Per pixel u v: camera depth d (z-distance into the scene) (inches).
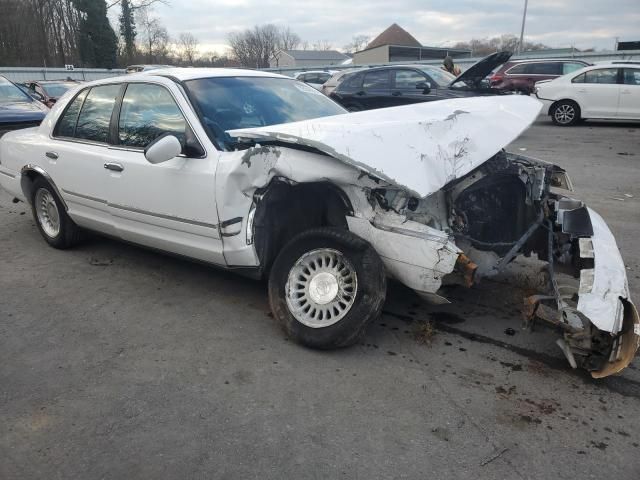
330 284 136.7
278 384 123.9
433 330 147.7
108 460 100.7
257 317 157.1
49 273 192.5
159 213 160.7
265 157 135.2
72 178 189.6
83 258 207.3
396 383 123.7
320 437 106.0
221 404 116.9
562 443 104.0
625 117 563.5
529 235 139.8
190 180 148.5
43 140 205.0
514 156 157.3
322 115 180.1
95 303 167.8
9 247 221.9
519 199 147.6
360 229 133.6
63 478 96.4
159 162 139.5
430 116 139.6
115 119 178.1
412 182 117.5
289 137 130.0
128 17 1998.0
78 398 119.6
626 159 398.9
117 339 145.6
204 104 158.4
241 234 143.6
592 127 580.1
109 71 1464.1
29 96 402.0
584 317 120.0
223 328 150.7
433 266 124.4
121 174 168.4
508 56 385.4
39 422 111.7
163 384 124.6
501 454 101.0
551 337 143.9
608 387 121.6
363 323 130.2
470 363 131.8
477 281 136.2
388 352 137.3
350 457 100.7
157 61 2322.8
